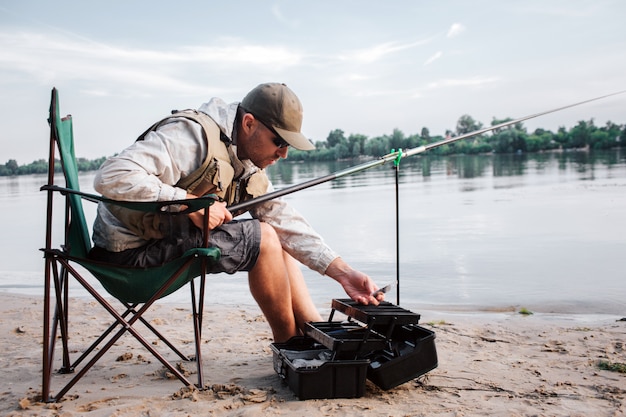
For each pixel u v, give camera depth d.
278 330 2.67
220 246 2.45
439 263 5.95
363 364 2.31
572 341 3.23
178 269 2.33
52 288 5.56
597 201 10.86
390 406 2.23
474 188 15.20
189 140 2.36
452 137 3.12
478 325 3.67
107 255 2.44
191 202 2.22
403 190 15.59
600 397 2.32
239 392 2.39
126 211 2.36
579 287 4.82
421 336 2.50
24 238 9.33
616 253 6.16
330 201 13.11
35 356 3.09
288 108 2.50
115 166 2.24
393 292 4.84
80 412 2.21
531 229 7.95
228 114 2.52
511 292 4.72
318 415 2.13
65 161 2.35
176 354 3.08
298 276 2.81
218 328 3.70
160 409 2.22
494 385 2.47
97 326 3.80
